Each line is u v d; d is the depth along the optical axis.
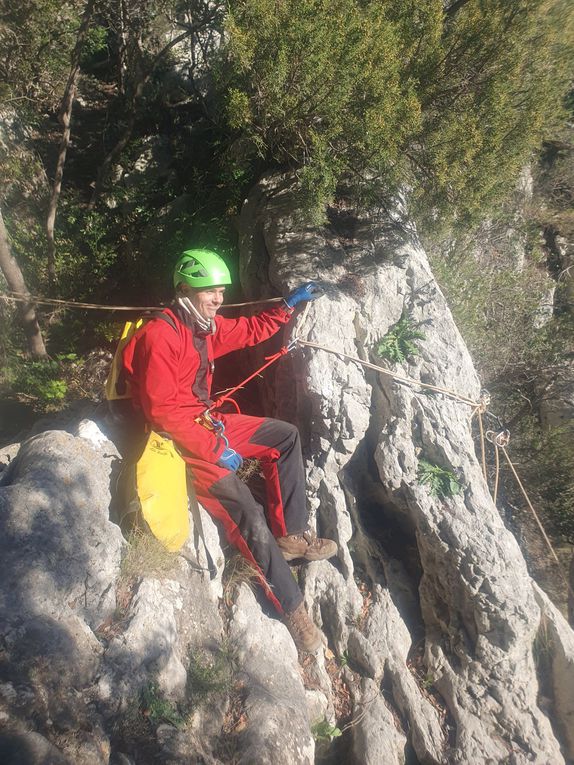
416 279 5.21
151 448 3.47
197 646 3.40
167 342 3.44
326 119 5.22
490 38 5.46
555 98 6.37
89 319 8.30
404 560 4.68
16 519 2.97
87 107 10.57
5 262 6.99
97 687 2.78
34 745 2.34
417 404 4.64
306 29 4.86
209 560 3.72
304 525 4.10
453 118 5.53
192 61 9.49
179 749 2.87
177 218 7.70
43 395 7.50
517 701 4.14
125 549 3.32
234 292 6.32
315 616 4.36
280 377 4.89
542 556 6.98
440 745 4.00
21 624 2.68
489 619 4.17
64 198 9.41
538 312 8.33
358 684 4.17
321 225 5.23
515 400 7.84
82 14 9.32
